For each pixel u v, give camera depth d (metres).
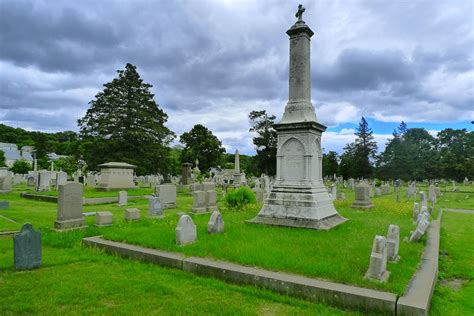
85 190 30.80
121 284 6.43
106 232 11.19
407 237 10.38
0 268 7.34
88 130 46.38
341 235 10.08
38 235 7.59
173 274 7.14
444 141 82.44
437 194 30.77
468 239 11.84
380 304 5.18
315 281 6.02
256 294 6.01
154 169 48.69
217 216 10.39
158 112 50.47
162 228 11.45
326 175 82.00
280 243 8.85
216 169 77.25
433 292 6.46
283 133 12.95
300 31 13.02
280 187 12.69
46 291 6.04
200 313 5.20
